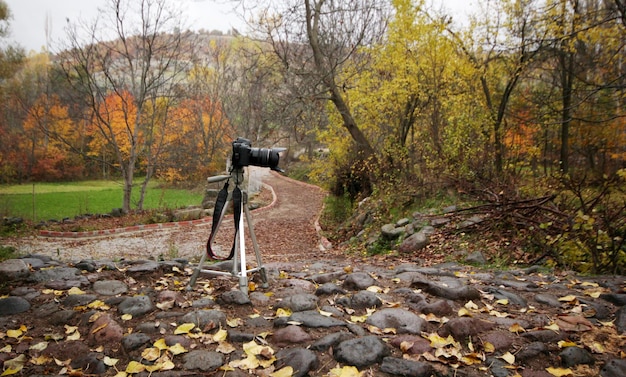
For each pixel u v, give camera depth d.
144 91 23.09
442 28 13.18
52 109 39.97
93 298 3.54
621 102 15.40
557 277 4.95
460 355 2.57
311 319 3.05
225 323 3.05
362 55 16.67
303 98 16.48
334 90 16.55
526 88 18.53
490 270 5.69
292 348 2.66
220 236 15.17
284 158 45.38
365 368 2.45
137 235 15.32
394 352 2.64
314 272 5.10
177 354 2.61
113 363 2.52
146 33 22.47
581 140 19.70
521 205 8.05
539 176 10.44
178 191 36.88
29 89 45.88
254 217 20.88
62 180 44.84
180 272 4.60
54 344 2.78
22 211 23.69
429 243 9.31
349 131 17.09
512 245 7.44
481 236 8.52
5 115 39.22
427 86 13.55
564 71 15.48
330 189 21.53
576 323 3.10
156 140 31.42
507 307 3.53
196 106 38.03
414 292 3.80
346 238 14.23
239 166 3.75
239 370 2.44
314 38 16.56
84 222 18.23
